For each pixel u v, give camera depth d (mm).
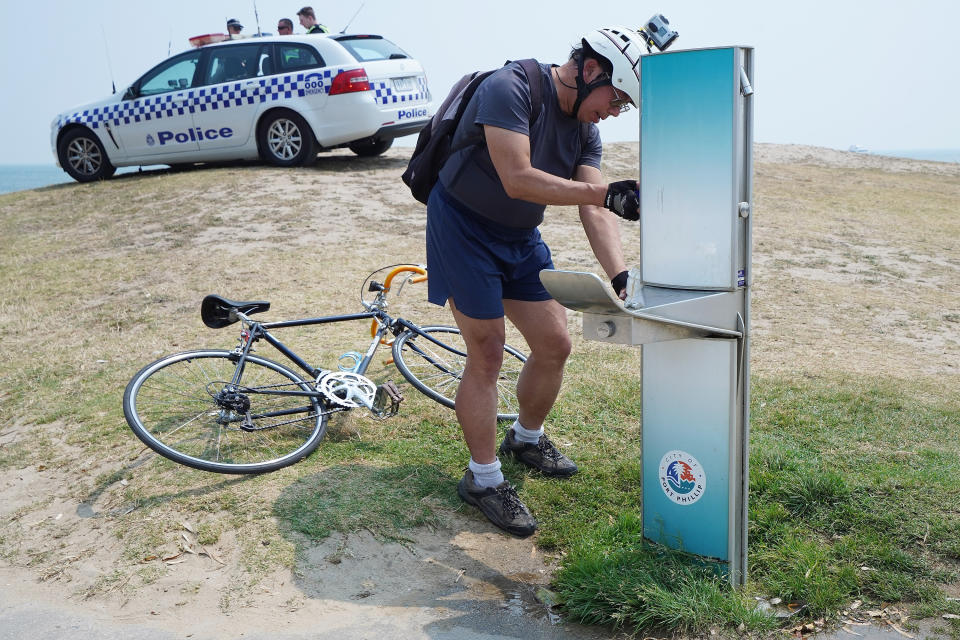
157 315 5734
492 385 3027
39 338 5391
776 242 8547
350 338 5195
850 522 2938
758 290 6793
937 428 3871
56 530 3102
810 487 3090
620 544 2855
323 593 2652
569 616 2516
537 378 3305
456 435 3748
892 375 4781
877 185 13055
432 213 2924
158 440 3303
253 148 10312
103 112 10625
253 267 6820
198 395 3715
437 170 2910
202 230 8008
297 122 10047
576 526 3057
